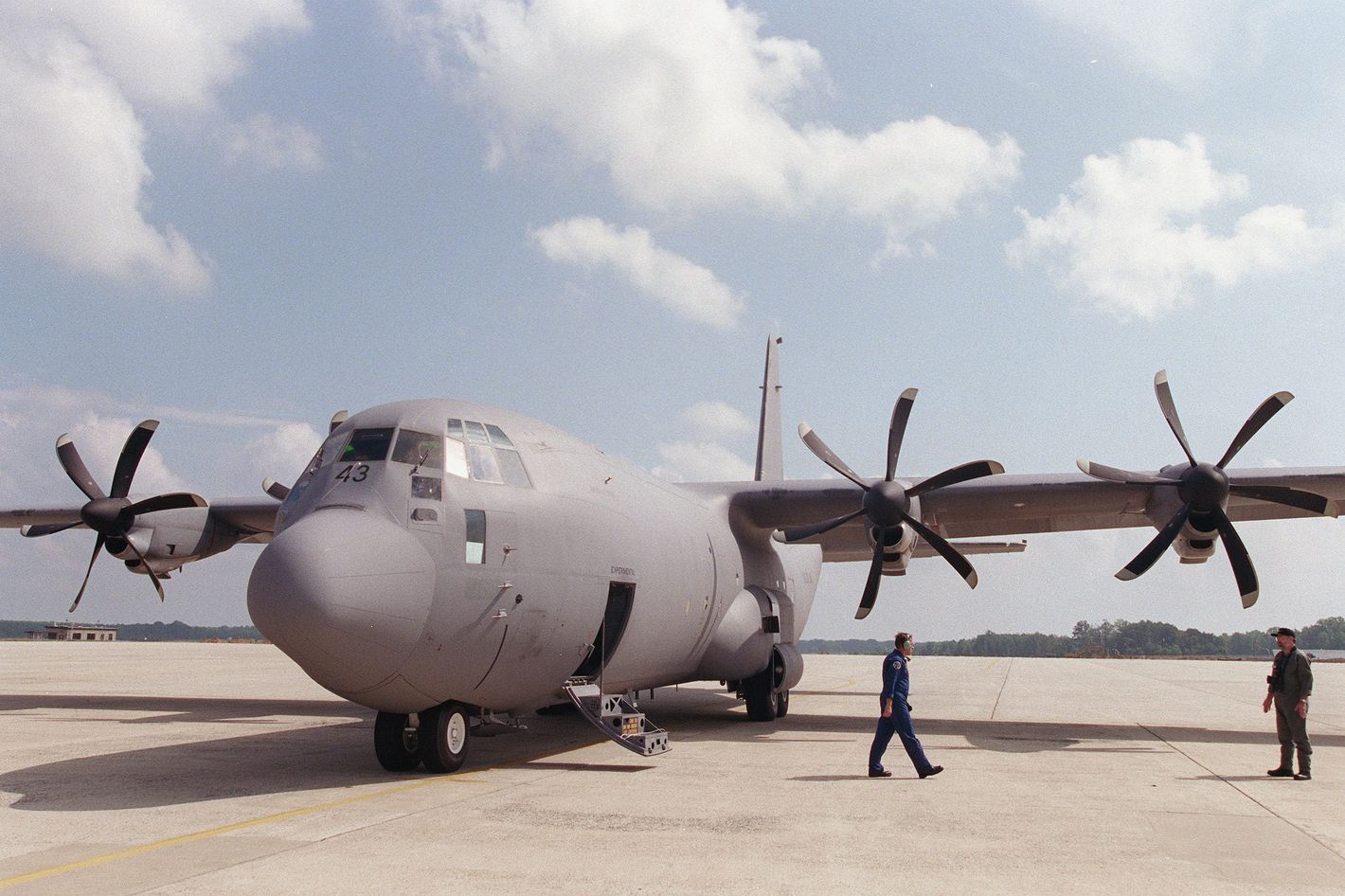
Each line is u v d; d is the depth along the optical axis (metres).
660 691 25.36
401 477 9.83
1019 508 16.75
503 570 10.16
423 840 6.97
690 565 14.24
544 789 9.28
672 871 6.20
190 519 18.55
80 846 6.73
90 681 25.14
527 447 11.46
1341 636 158.12
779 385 25.28
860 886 5.94
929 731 15.02
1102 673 36.47
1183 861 6.68
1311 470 15.36
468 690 10.11
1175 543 15.65
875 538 15.97
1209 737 14.55
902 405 16.27
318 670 8.91
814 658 54.28
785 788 9.53
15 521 20.53
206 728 14.45
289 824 7.48
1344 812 8.58
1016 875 6.24
